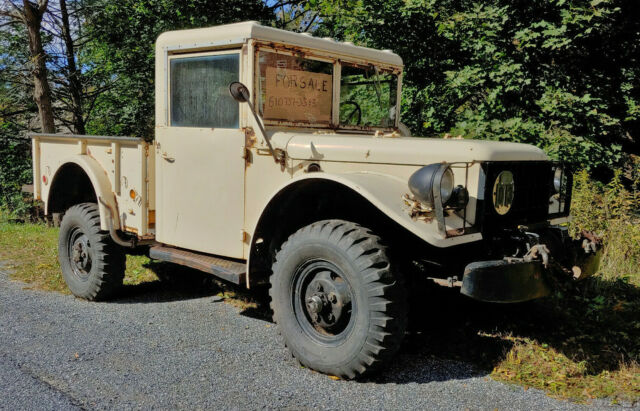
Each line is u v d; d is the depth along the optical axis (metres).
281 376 3.36
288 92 4.07
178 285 5.49
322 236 3.32
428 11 7.88
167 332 4.13
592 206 6.21
